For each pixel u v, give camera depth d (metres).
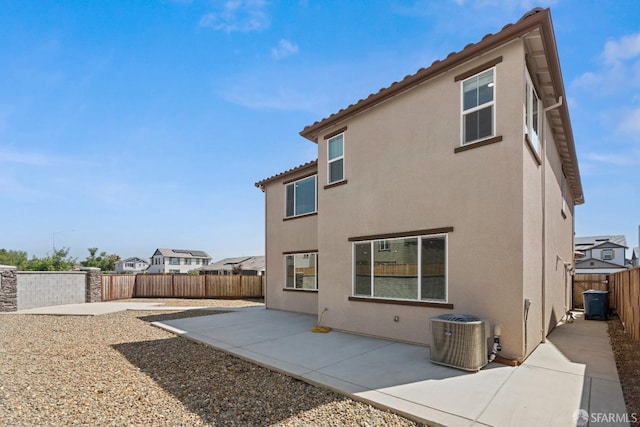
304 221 13.62
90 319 12.84
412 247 7.88
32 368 6.39
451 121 7.35
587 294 11.59
